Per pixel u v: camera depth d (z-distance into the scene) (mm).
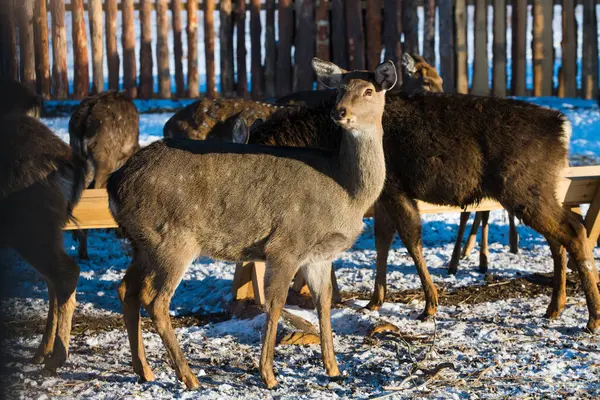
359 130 10148
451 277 15945
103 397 9758
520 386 10188
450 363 10859
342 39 30047
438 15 30219
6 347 9844
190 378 10133
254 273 13633
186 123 19859
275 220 10266
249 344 12102
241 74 30344
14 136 10625
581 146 25375
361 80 10148
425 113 13141
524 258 17438
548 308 13273
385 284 13859
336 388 10180
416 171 13164
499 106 12852
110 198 10523
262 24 31516
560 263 13086
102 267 16859
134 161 10469
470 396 9859
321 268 10656
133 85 29984
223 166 10367
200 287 15359
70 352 11680
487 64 30547
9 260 11391
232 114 19828
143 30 29781
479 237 19297
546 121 12672
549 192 12719
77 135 19016
